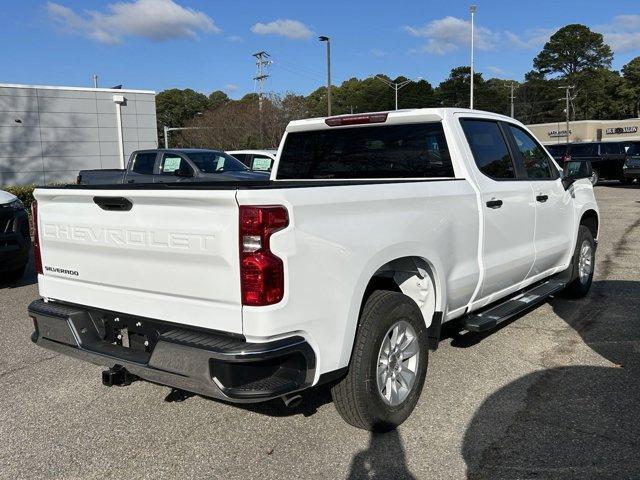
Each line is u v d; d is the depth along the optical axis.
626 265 8.60
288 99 43.25
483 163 4.76
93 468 3.36
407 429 3.71
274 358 2.87
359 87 96.75
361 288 3.32
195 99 98.69
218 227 2.92
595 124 78.12
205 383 2.90
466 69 92.38
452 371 4.63
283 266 2.89
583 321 5.91
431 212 3.91
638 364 4.70
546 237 5.62
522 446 3.45
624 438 3.51
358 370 3.41
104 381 3.29
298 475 3.23
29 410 4.14
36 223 3.92
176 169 12.77
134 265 3.32
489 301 4.91
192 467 3.35
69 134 28.16
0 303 7.31
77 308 3.75
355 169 5.01
